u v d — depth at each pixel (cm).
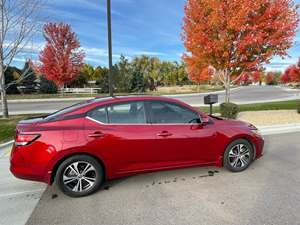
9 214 346
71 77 2781
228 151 475
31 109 1784
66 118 394
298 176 461
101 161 397
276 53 995
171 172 488
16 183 452
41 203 377
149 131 414
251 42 902
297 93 3600
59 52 2672
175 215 334
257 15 947
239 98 2642
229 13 909
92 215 340
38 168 371
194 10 997
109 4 933
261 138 507
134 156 411
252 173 478
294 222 312
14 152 372
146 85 4341
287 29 937
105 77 4009
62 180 383
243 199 374
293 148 647
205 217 328
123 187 426
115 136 396
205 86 6538
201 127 448
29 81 3975
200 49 1028
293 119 1058
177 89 5116
